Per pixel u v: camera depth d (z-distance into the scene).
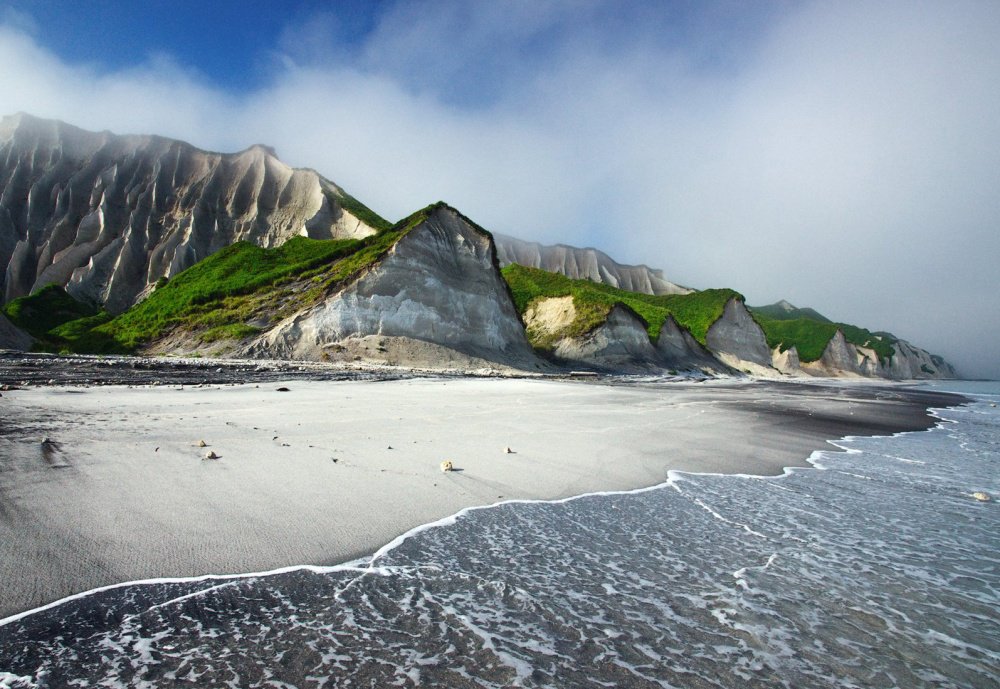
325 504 5.05
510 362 41.12
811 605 3.62
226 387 15.71
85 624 2.83
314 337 33.34
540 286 70.06
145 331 35.69
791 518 5.57
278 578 3.52
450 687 2.47
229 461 6.38
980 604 3.75
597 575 3.91
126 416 9.16
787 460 8.92
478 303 42.38
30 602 2.99
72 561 3.52
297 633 2.88
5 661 2.45
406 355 34.50
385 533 4.46
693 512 5.63
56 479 5.18
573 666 2.73
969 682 2.79
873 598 3.77
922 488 7.25
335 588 3.44
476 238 46.22
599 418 12.99
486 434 9.67
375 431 9.27
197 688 2.36
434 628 3.03
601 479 6.84
